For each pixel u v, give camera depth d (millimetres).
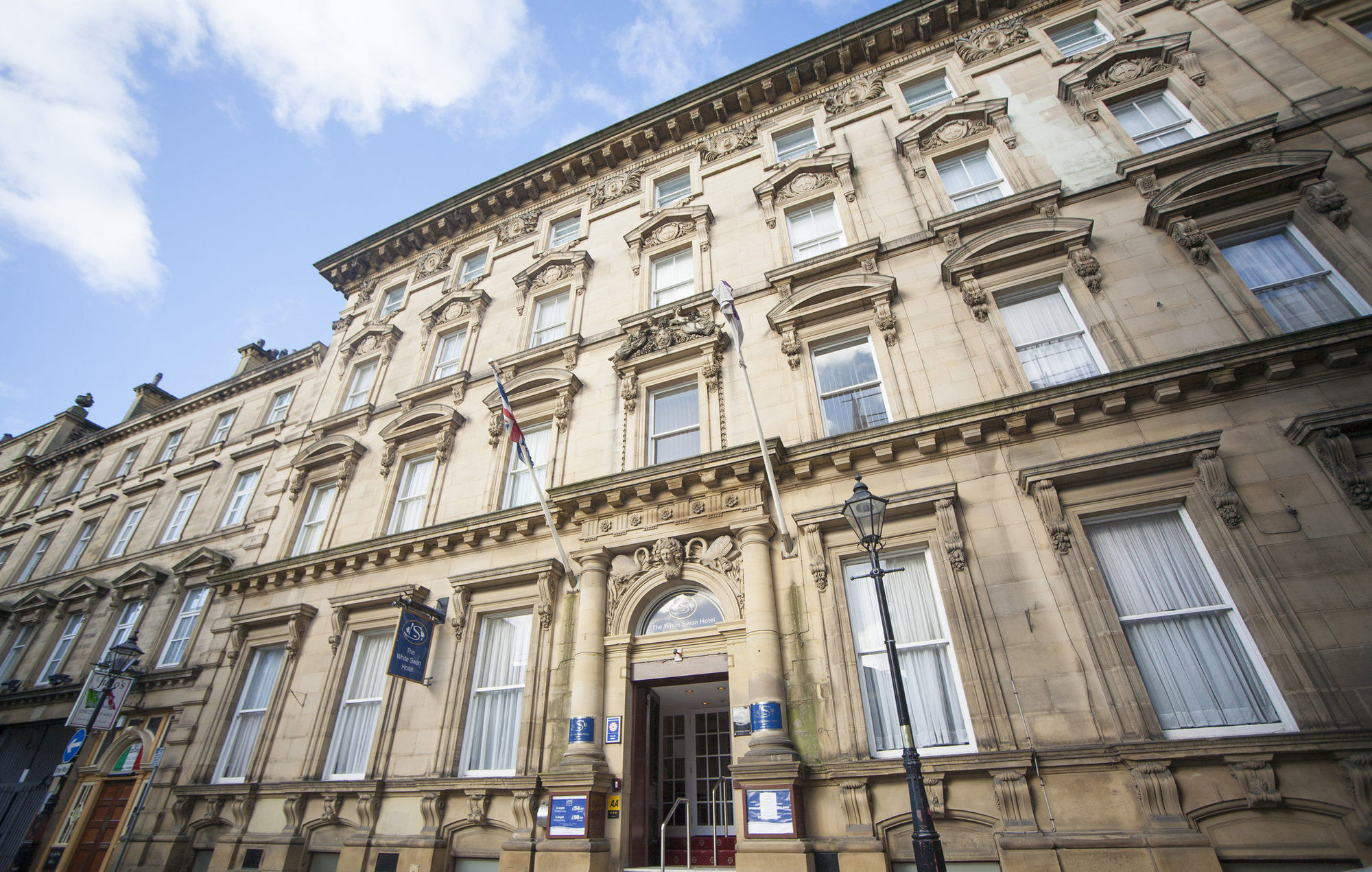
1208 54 13773
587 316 17484
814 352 13711
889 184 15414
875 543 7883
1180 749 7453
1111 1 15953
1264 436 8977
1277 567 8172
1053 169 13680
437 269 22594
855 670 9734
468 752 12195
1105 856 7340
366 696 13977
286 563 16109
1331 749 6969
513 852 10164
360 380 21266
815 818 8953
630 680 11344
